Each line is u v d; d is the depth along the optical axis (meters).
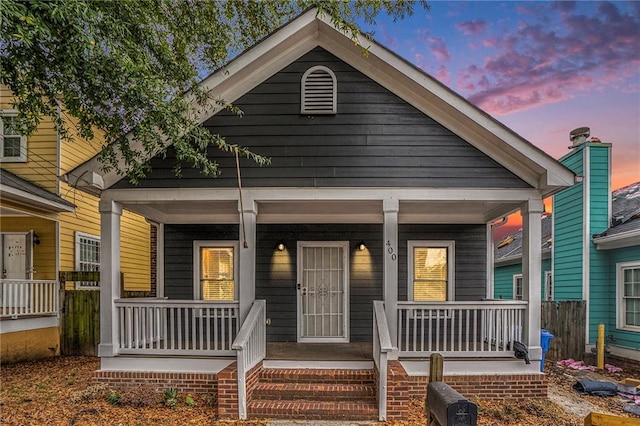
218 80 6.27
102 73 4.64
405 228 8.94
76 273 10.14
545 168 6.12
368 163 6.59
